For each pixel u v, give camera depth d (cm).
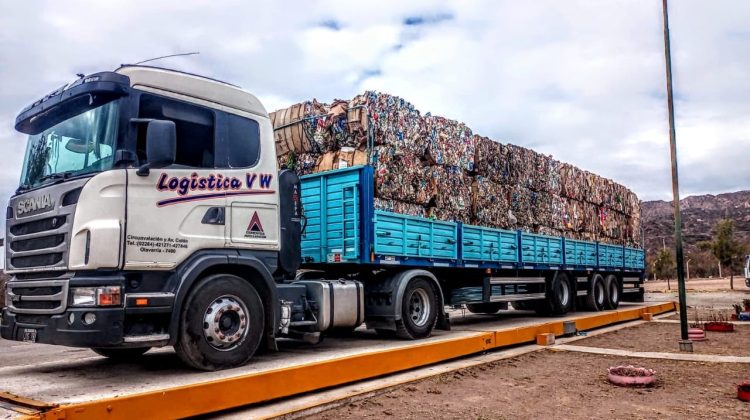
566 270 1456
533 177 1328
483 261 1117
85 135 593
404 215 907
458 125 1077
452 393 639
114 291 539
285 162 953
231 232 649
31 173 640
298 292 766
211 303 613
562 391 652
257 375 544
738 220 13300
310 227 909
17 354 964
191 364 599
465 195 1080
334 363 625
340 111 902
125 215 558
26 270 593
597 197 1641
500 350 938
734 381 709
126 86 581
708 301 2445
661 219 14312
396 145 919
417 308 943
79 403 429
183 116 629
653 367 800
